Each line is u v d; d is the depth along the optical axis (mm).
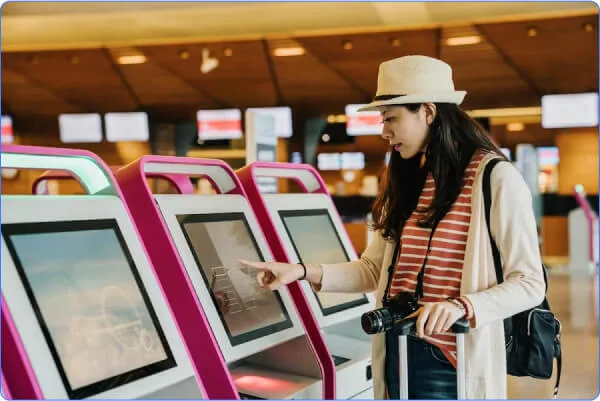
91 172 1702
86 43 10180
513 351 1785
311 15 8742
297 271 1899
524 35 9164
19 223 1399
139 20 8938
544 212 13016
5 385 1260
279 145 15266
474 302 1578
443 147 1747
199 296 1756
